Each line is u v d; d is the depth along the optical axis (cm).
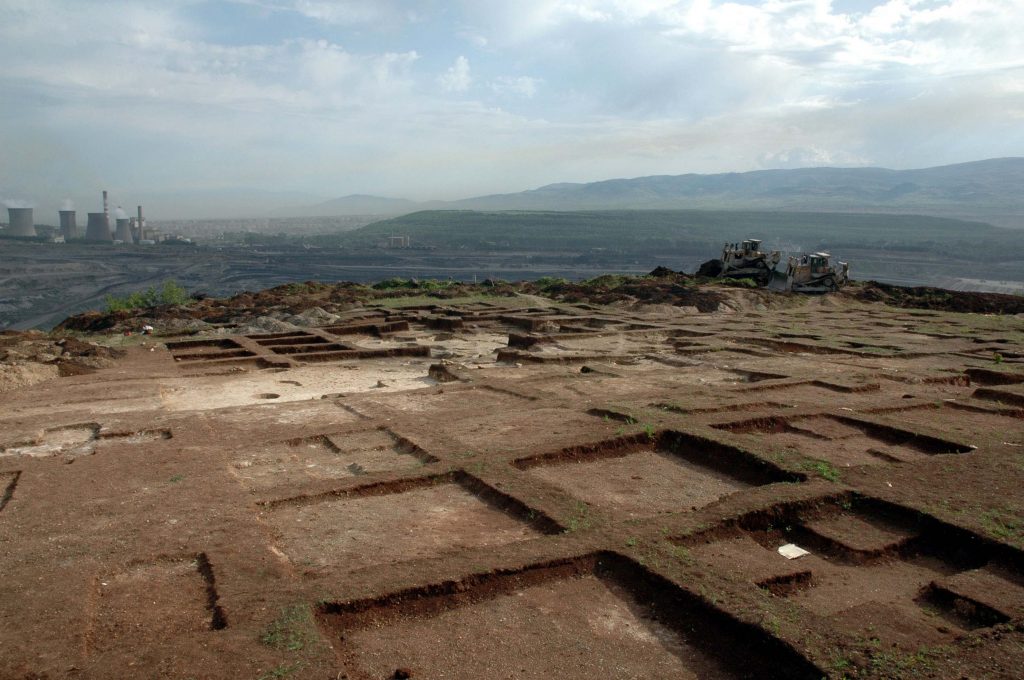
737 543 450
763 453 591
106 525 461
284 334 1591
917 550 453
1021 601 366
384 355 1348
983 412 790
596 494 541
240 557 412
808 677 301
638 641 345
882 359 1242
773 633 324
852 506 504
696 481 574
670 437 668
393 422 732
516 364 1201
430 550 440
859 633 338
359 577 383
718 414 745
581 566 410
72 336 1606
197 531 452
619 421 721
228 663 303
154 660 305
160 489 529
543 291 2788
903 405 800
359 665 320
